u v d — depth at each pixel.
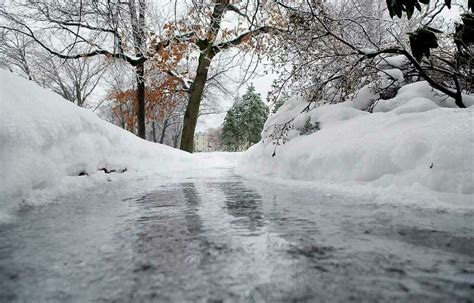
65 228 2.24
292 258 1.56
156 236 2.00
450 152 2.95
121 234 2.06
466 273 1.34
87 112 5.85
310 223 2.29
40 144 3.65
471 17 4.48
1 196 2.78
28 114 3.64
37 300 1.15
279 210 2.81
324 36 5.86
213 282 1.28
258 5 5.87
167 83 21.17
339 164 4.30
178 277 1.34
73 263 1.53
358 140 4.26
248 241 1.86
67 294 1.19
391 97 6.14
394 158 3.51
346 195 3.48
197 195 3.95
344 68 5.84
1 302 1.13
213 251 1.68
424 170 3.12
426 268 1.40
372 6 8.14
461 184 2.74
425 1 2.89
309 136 5.61
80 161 4.76
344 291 1.18
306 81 6.29
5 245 1.83
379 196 3.20
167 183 5.70
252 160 8.37
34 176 3.34
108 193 4.20
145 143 9.62
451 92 4.96
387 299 1.11
